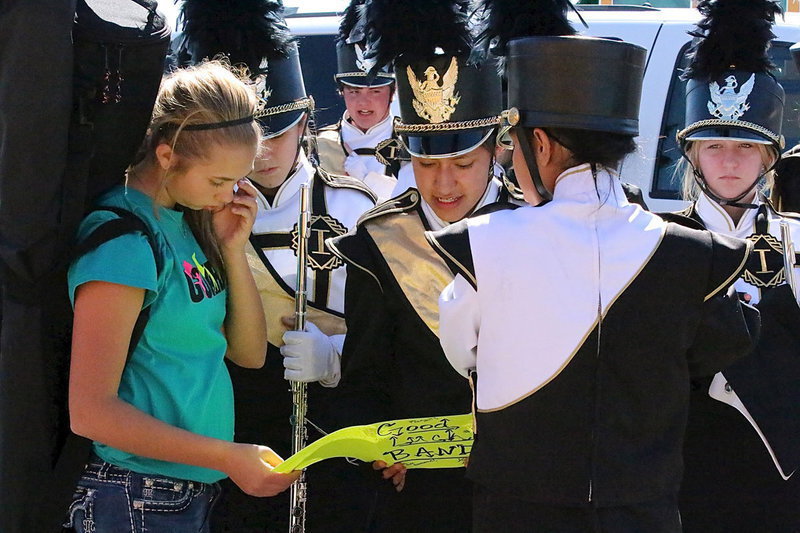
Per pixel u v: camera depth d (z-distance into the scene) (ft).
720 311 14.78
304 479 19.47
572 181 14.73
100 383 14.02
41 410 14.57
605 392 14.16
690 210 21.18
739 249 14.55
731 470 19.72
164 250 14.99
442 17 18.52
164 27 14.66
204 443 14.61
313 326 19.97
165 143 15.05
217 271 16.38
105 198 15.03
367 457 15.70
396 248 18.95
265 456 15.05
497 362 14.57
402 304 18.74
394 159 31.50
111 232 14.43
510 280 14.44
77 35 13.97
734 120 20.26
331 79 35.40
